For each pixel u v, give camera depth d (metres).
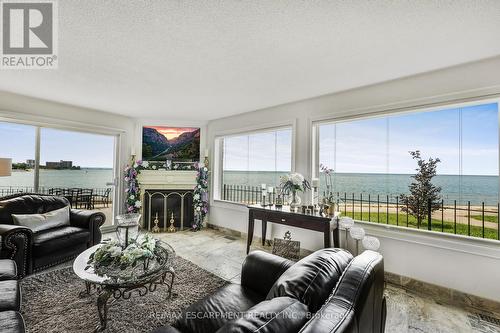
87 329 1.71
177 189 4.66
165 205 4.55
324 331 0.64
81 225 3.07
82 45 1.96
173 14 1.55
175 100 3.49
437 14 1.52
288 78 2.62
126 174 4.36
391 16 1.56
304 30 1.73
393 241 2.56
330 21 1.62
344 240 2.92
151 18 1.60
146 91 3.10
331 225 2.63
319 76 2.55
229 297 1.42
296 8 1.49
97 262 1.83
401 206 2.87
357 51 2.02
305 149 3.39
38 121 3.49
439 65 2.24
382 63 2.23
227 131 4.52
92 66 2.36
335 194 3.31
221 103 3.62
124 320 1.82
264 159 4.17
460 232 2.48
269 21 1.62
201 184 4.63
